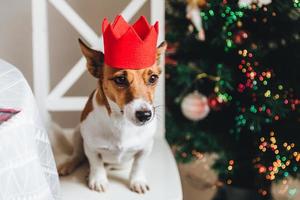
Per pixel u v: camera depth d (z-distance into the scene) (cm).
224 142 160
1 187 75
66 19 152
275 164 146
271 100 144
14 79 95
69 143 138
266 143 149
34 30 141
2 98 87
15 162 77
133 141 111
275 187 184
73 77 145
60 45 169
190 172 197
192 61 157
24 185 77
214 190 195
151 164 128
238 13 138
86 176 120
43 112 145
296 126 150
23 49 169
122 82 99
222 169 162
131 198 110
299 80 148
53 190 95
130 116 97
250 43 146
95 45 142
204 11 146
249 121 148
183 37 154
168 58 158
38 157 85
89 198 110
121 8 165
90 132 111
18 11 164
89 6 164
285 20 142
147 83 100
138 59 97
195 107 148
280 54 147
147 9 162
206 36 152
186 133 163
